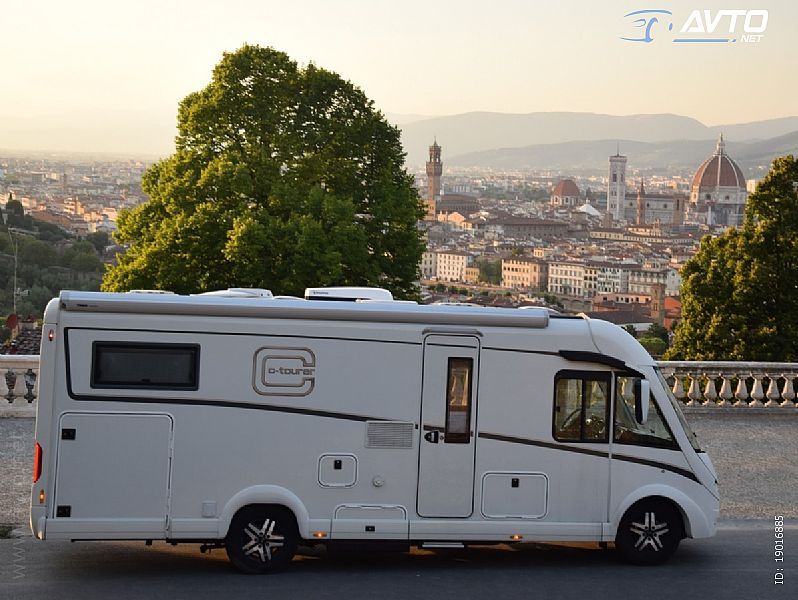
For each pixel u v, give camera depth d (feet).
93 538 49.39
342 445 51.06
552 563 53.83
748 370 94.07
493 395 51.96
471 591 48.47
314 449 50.85
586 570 52.49
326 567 52.42
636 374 52.90
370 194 161.68
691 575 51.80
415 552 55.93
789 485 71.77
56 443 49.16
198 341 49.98
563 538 52.54
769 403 94.43
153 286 149.28
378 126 164.86
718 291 188.75
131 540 50.88
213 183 151.43
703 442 83.10
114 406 49.47
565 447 52.47
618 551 53.83
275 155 157.99
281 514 51.06
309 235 143.84
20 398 82.89
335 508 51.11
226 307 50.21
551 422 52.39
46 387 49.06
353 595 47.34
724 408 93.66
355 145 163.32
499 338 51.98
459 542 51.90
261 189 155.63
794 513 65.26
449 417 51.72
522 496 52.26
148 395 49.67
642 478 53.06
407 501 51.55
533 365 52.24
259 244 142.82
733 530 61.11
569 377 52.54
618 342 52.85
